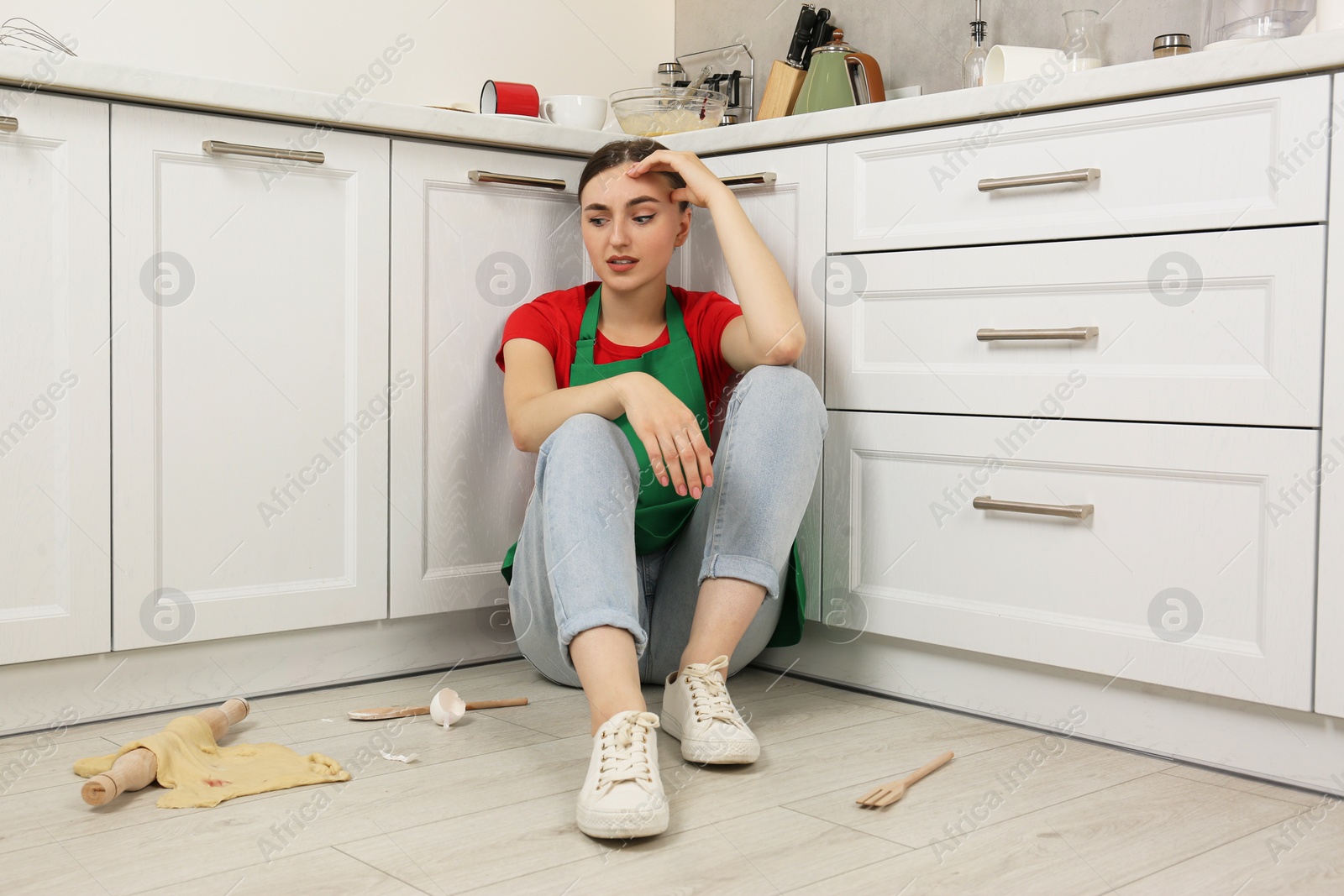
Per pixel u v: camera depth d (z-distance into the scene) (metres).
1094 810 1.16
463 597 1.76
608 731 1.10
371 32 2.27
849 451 1.64
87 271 1.40
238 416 1.53
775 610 1.55
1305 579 1.22
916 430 1.56
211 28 2.06
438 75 2.37
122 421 1.43
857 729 1.47
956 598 1.53
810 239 1.68
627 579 1.22
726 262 1.63
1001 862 1.01
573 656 1.20
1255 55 1.25
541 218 1.84
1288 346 1.23
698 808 1.15
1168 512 1.33
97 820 1.11
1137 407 1.35
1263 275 1.25
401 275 1.67
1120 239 1.37
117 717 1.48
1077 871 0.99
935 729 1.47
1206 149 1.29
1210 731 1.33
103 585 1.43
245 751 1.31
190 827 1.09
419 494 1.71
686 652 1.36
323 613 1.62
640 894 0.94
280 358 1.56
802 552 1.70
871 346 1.62
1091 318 1.39
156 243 1.45
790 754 1.35
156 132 1.44
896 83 2.26
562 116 2.04
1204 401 1.30
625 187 1.53
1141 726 1.39
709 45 2.68
